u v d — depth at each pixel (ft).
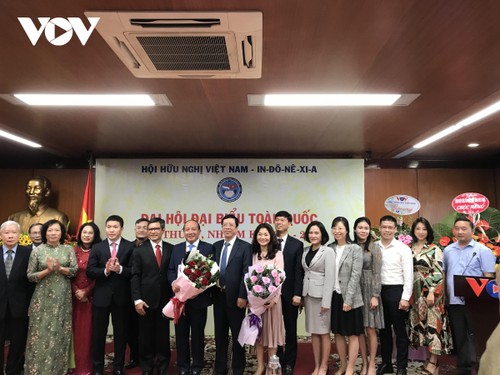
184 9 6.66
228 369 13.50
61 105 12.28
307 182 19.83
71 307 12.71
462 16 6.95
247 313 12.59
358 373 13.07
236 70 9.09
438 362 14.08
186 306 12.60
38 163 21.31
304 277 12.80
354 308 12.26
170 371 13.51
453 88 10.75
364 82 10.30
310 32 7.48
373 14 6.88
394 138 17.17
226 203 19.70
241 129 15.62
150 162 19.83
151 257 12.71
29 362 11.80
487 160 21.79
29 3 6.54
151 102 12.04
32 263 12.27
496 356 2.94
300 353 15.69
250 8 6.63
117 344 12.66
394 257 12.67
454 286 11.13
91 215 20.57
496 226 17.78
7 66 9.17
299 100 11.91
